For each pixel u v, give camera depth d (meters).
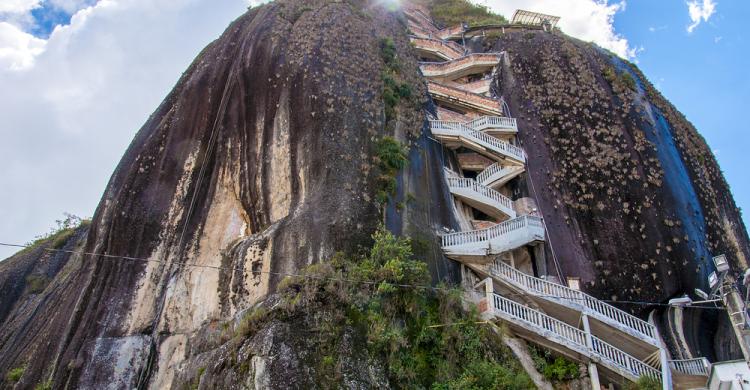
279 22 29.39
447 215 24.23
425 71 35.25
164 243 21.45
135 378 18.52
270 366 15.38
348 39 28.75
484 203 26.61
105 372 18.52
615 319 21.62
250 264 19.62
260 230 21.36
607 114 29.86
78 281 21.48
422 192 23.95
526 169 28.86
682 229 25.84
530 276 22.30
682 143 31.14
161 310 19.83
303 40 27.64
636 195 26.59
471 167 30.06
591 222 26.06
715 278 20.94
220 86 26.52
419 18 43.53
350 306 17.48
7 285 30.05
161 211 22.33
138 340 19.23
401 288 18.61
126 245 21.52
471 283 22.41
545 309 22.20
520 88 32.56
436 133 28.41
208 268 20.62
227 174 23.22
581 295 21.95
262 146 23.47
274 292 18.31
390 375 16.59
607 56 34.31
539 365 19.77
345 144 22.95
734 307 19.55
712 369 19.22
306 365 15.70
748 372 18.30
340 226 19.91
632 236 25.36
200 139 24.50
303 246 19.44
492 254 22.62
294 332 16.31
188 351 18.64
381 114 25.53
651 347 21.25
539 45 34.69
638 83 33.12
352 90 25.67
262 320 16.86
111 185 23.92
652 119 30.55
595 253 25.16
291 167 22.44
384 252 19.23
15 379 20.27
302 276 17.91
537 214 27.05
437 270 21.28
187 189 22.91
